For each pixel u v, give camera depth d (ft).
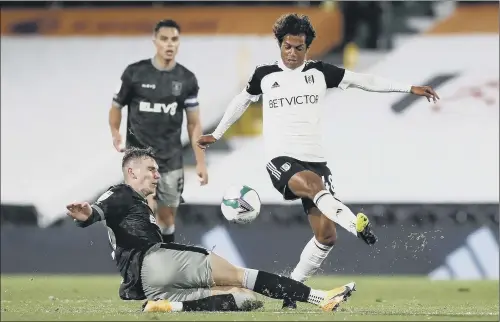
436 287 165.37
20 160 236.22
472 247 214.07
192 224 219.61
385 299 130.41
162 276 88.38
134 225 90.07
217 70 241.76
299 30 100.17
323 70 102.22
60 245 217.36
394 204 223.51
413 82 237.25
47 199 229.86
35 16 254.47
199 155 143.02
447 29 245.65
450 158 227.61
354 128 232.32
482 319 80.79
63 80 244.63
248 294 89.76
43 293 142.82
